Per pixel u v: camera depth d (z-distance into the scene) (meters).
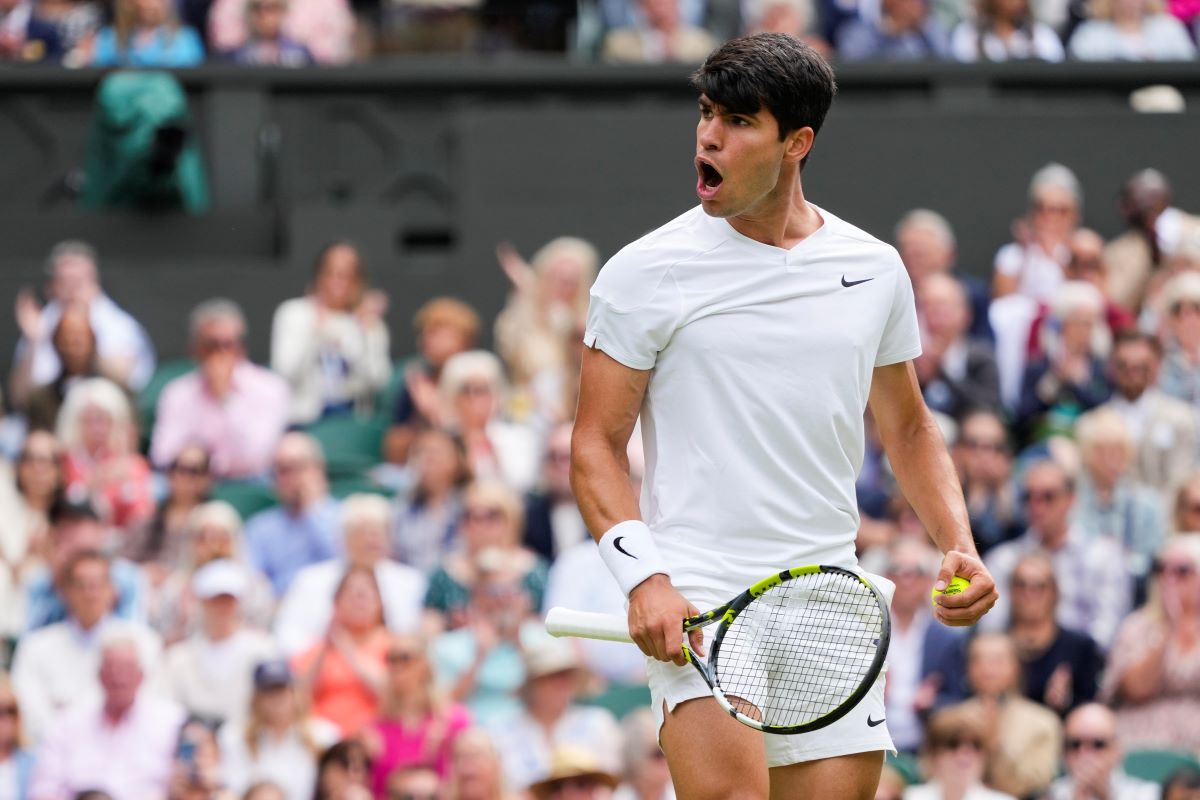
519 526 14.16
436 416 15.91
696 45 19.80
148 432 16.78
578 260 16.67
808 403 5.84
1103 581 14.15
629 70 19.25
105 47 19.50
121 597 13.66
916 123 18.88
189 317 17.89
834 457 5.91
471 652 13.14
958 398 16.00
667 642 5.63
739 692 5.80
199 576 13.26
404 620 13.34
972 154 18.89
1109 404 16.41
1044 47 20.12
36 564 14.43
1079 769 12.46
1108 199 19.05
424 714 12.37
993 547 14.59
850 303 5.89
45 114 18.81
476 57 21.67
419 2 22.08
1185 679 13.41
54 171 18.81
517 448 15.56
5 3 19.80
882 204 18.88
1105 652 13.47
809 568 5.57
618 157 18.62
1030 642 13.22
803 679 5.91
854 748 5.94
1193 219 18.55
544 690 12.40
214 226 18.48
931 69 19.38
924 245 16.92
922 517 6.24
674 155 18.67
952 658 13.01
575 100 19.31
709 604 5.82
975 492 14.67
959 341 16.34
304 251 18.08
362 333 17.16
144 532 14.66
